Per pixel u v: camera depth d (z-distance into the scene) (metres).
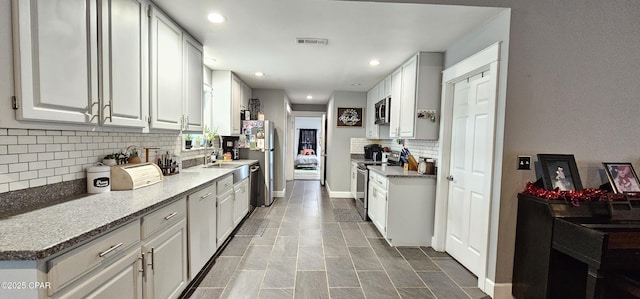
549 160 1.93
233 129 4.11
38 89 1.15
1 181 1.26
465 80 2.59
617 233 1.47
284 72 3.96
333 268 2.49
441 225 2.91
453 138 2.80
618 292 1.54
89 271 1.09
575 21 1.97
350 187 5.48
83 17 1.37
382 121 4.20
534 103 1.98
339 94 5.46
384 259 2.71
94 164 1.79
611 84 2.01
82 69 1.37
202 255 2.22
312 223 3.79
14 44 1.07
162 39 2.08
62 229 1.07
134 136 2.22
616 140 2.03
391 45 2.76
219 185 2.61
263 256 2.71
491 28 2.14
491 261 2.08
